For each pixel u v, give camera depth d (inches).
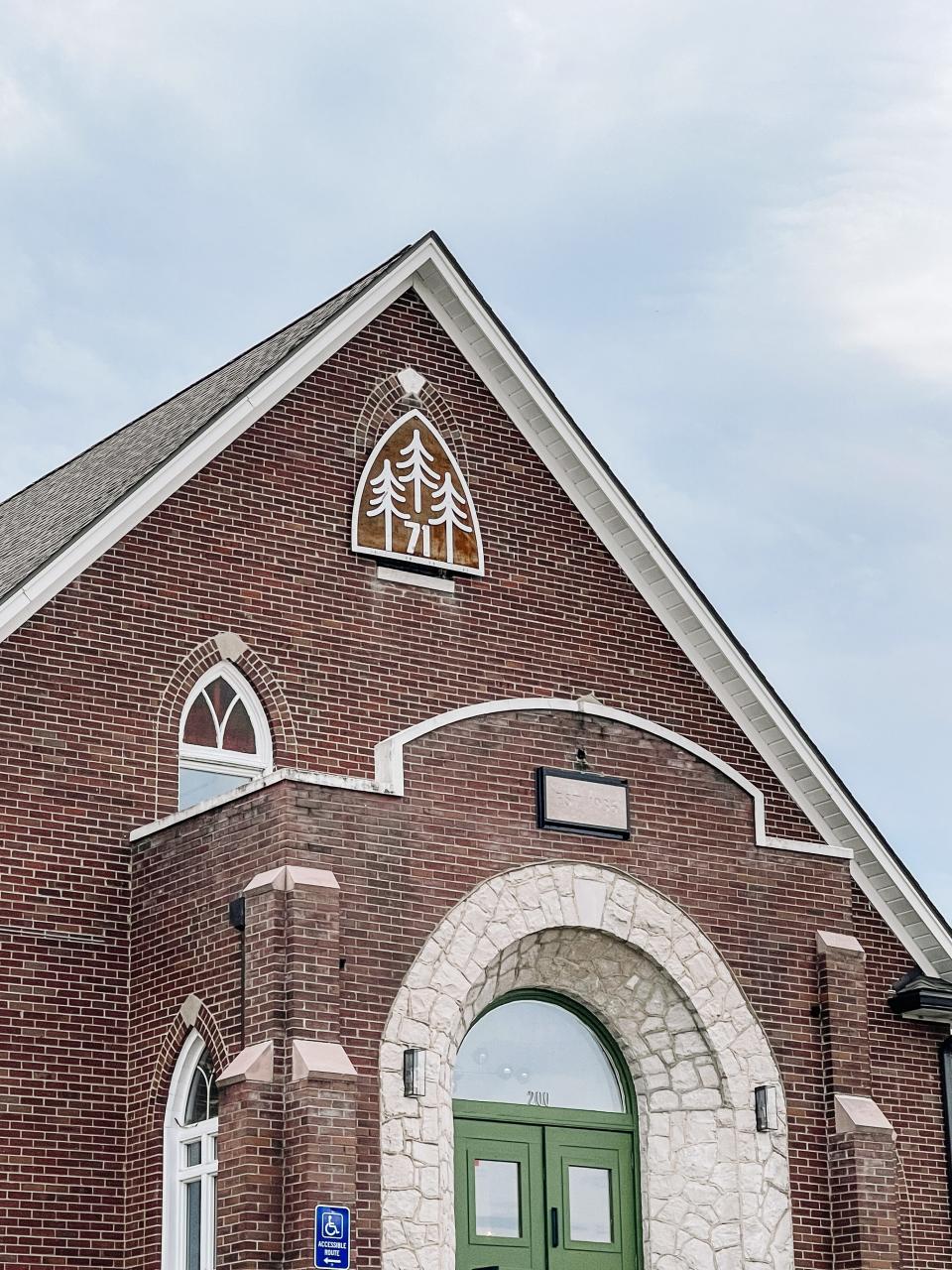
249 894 772.6
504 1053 861.2
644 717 950.4
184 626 883.4
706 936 877.8
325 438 937.5
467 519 964.0
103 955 833.5
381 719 918.4
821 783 1020.5
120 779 854.5
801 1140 880.3
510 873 830.5
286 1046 750.5
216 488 904.9
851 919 919.7
